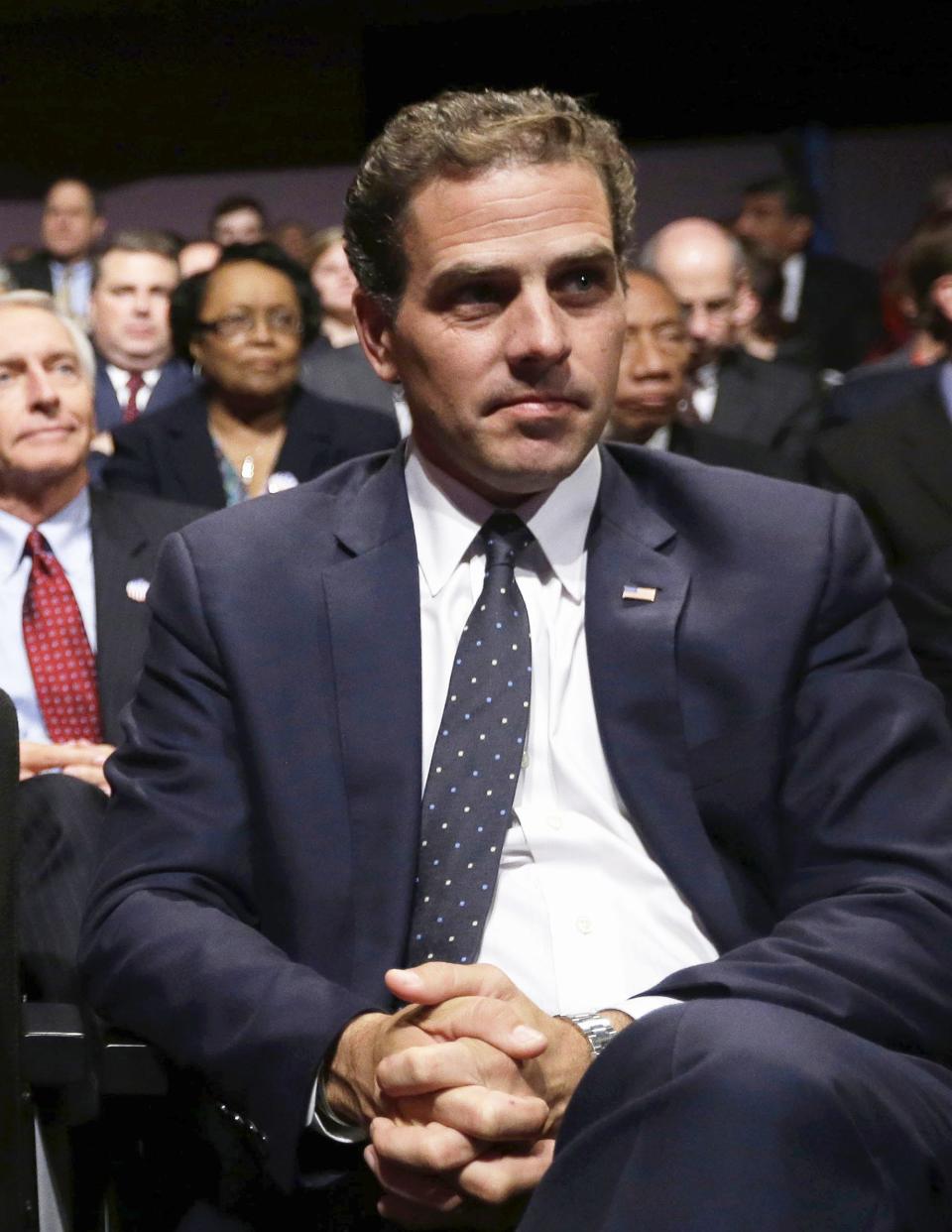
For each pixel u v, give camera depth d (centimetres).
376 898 165
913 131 477
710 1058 122
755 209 480
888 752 167
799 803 168
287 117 493
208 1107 165
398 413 439
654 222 492
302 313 406
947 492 400
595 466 180
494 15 489
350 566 176
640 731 169
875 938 153
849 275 469
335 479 188
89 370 304
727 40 481
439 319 164
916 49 473
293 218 495
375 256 171
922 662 305
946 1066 154
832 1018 146
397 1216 147
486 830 165
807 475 419
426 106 169
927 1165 127
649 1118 122
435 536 178
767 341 465
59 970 192
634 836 170
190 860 170
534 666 174
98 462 421
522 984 164
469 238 162
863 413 440
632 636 171
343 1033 152
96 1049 159
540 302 161
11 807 154
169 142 496
